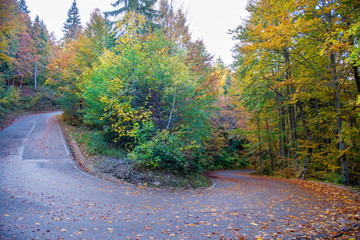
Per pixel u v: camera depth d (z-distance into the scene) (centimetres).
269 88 1566
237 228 464
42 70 4178
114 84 1079
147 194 831
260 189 1080
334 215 569
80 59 2012
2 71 3017
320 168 1692
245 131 2127
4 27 1725
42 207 564
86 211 562
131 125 1155
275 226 480
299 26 1094
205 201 771
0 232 382
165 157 1103
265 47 1268
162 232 440
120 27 1276
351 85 1279
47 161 1177
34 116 2891
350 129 1110
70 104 2220
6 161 1103
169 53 1273
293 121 1703
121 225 474
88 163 1179
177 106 1190
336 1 1005
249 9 1558
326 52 966
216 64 1570
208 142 2244
